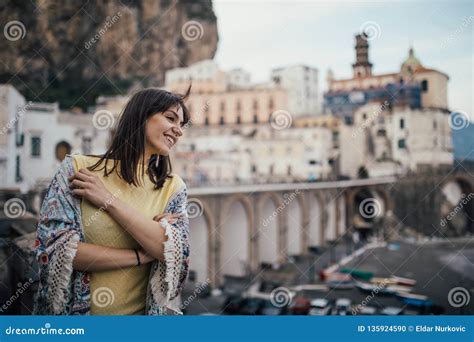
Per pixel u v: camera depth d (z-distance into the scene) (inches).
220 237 1116.5
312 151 1327.5
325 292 949.2
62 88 1089.4
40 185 981.8
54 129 1080.2
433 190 1254.9
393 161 1310.3
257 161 1284.4
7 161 914.7
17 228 139.4
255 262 1187.9
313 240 1350.9
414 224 1280.8
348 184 1390.3
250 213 1195.3
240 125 1267.2
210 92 1259.2
